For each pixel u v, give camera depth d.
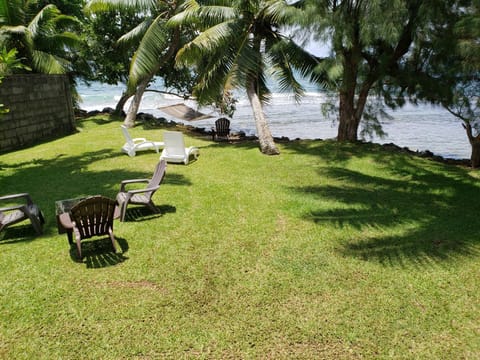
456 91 10.02
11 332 3.68
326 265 4.98
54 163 10.61
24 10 16.61
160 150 12.47
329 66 10.46
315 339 3.62
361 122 14.03
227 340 3.60
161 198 7.60
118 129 16.77
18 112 13.19
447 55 9.59
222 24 11.91
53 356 3.38
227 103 17.58
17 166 10.32
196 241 5.68
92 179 8.91
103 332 3.69
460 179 9.54
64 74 16.38
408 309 4.06
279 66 12.95
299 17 10.25
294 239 5.78
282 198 7.71
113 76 19.97
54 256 5.17
